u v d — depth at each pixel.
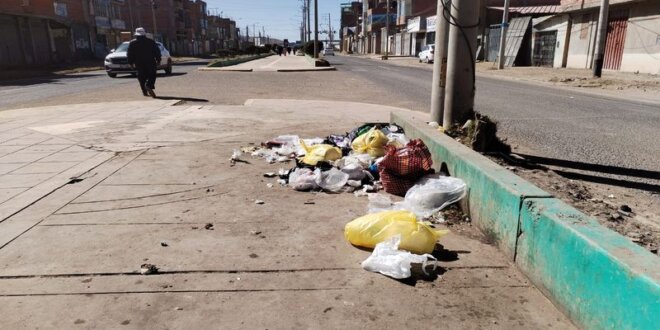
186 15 89.50
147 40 12.29
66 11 41.88
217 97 12.78
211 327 2.37
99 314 2.47
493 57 36.50
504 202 3.15
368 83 18.22
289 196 4.38
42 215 3.83
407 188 4.44
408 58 57.19
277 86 16.56
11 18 32.47
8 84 18.94
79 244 3.29
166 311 2.50
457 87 6.02
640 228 3.68
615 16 23.75
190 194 4.39
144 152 6.03
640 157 6.14
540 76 21.98
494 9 37.69
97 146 6.36
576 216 2.59
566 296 2.45
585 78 19.95
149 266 2.95
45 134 7.17
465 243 3.38
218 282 2.80
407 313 2.50
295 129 7.75
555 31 29.05
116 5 55.03
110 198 4.26
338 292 2.70
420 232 3.16
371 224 3.26
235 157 5.71
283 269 2.96
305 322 2.42
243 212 3.95
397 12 74.25
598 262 2.19
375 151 5.48
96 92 14.48
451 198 3.93
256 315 2.47
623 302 2.02
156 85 16.80
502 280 2.85
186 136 7.07
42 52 36.62
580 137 7.48
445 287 2.76
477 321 2.44
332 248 3.27
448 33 6.31
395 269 2.85
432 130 5.46
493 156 5.57
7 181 4.77
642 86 16.70
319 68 27.41
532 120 9.19
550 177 5.00
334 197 4.38
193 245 3.29
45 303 2.57
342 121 8.61
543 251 2.67
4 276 2.85
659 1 20.55
